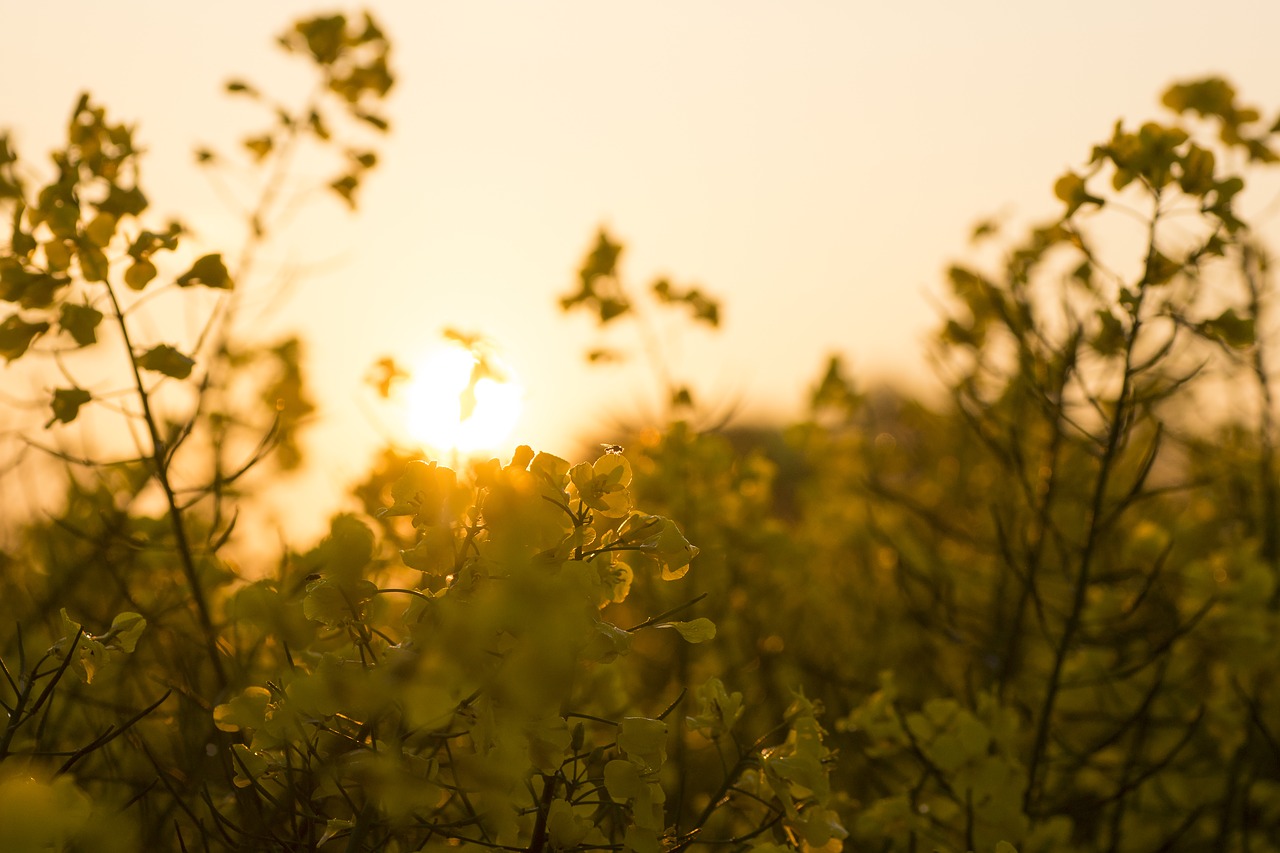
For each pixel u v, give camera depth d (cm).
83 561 304
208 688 266
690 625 152
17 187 236
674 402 455
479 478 144
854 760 311
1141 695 354
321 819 160
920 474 611
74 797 135
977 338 360
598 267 457
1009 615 392
